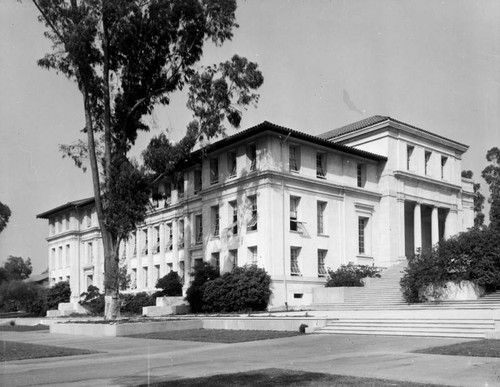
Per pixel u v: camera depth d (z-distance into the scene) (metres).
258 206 36.44
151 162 31.31
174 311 38.12
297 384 10.33
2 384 11.68
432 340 18.78
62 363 15.54
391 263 41.72
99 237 59.41
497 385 9.98
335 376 11.29
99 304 48.78
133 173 29.86
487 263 27.69
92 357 17.00
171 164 31.94
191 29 32.06
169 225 48.72
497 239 28.55
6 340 25.06
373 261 41.97
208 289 35.44
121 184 29.81
